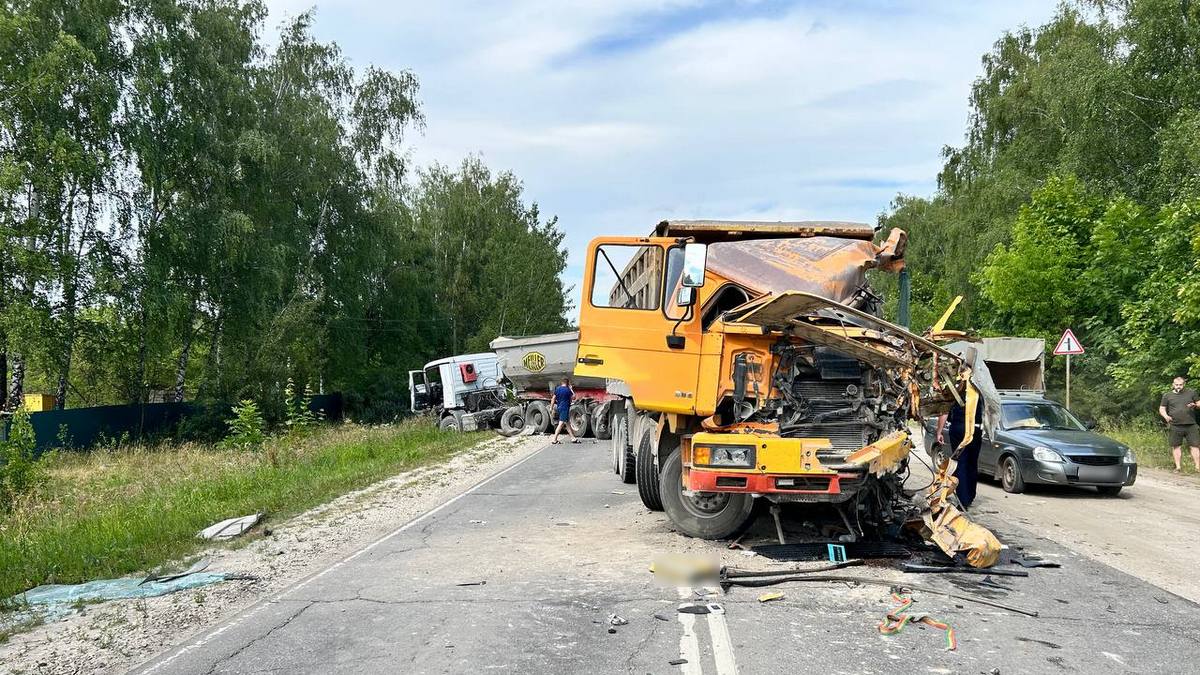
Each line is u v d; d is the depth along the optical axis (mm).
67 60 23672
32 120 23859
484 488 12500
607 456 17531
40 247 24406
